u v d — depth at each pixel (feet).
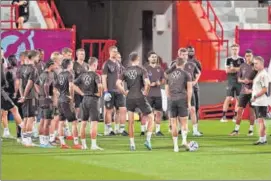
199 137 186.50
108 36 307.58
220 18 280.72
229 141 178.09
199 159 147.02
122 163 141.49
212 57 256.73
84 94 159.94
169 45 274.98
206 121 227.81
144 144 161.99
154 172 131.03
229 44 269.44
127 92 158.92
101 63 236.63
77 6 313.32
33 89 166.61
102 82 187.62
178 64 156.66
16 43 222.48
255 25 279.69
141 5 289.74
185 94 157.07
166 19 277.64
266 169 134.82
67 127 181.37
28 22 260.21
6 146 166.61
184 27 268.62
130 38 295.89
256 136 188.96
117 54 188.24
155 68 188.44
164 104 226.58
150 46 285.64
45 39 223.51
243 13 283.38
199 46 258.57
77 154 153.69
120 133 191.31
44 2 268.41
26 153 155.02
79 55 179.73
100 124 218.18
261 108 170.50
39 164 140.26
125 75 158.10
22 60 177.17
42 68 181.68
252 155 153.28
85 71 159.94
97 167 136.87
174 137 158.30
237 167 137.08
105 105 189.88
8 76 191.31
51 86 165.17
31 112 166.81
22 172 130.72
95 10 311.47
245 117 230.68
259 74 169.37
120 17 302.45
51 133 168.55
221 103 237.25
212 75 242.37
